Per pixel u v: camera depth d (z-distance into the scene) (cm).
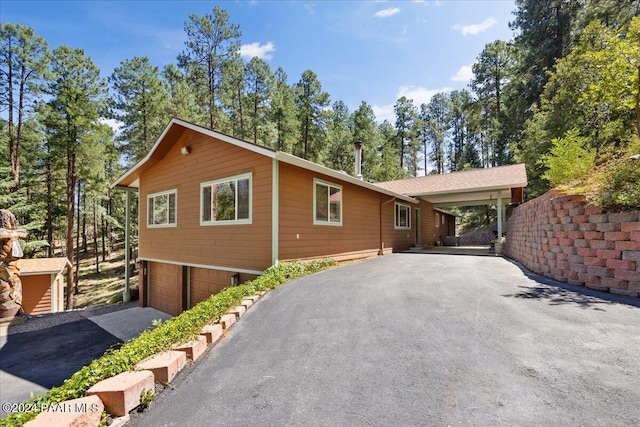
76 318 916
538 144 1622
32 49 1802
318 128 2766
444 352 270
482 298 432
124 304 1170
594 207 461
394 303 427
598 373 224
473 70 3105
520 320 334
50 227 2067
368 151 3244
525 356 254
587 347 263
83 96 1792
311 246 811
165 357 268
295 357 281
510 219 1072
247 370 264
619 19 1648
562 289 466
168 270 1016
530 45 2164
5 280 820
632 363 235
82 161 1844
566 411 186
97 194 2102
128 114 2088
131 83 2081
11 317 825
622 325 307
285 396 222
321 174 868
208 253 845
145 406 220
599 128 1209
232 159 783
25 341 679
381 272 698
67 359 561
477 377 228
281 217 705
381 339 306
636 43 615
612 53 645
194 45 2139
